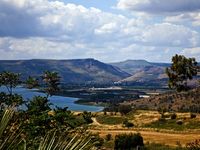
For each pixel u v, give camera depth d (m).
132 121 123.81
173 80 92.25
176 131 95.56
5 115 4.39
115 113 149.12
